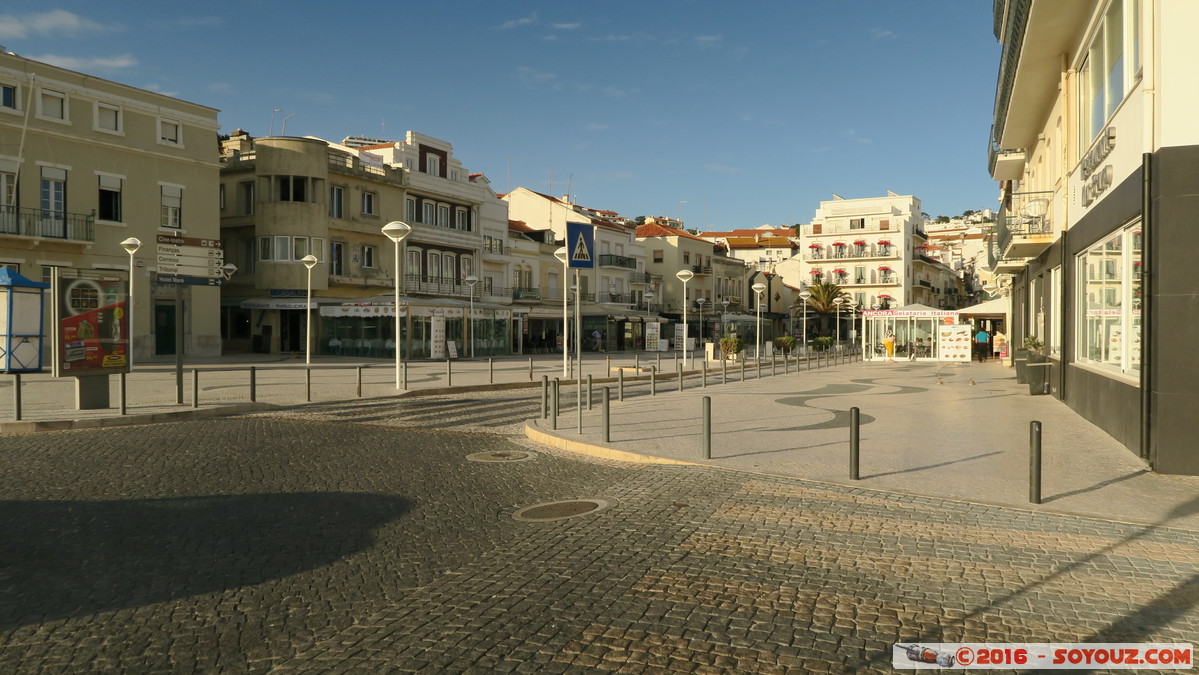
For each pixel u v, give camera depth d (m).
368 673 3.69
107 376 13.95
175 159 34.62
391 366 31.08
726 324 61.19
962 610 4.50
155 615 4.47
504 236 58.72
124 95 32.72
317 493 7.70
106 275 13.50
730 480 8.13
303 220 41.53
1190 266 8.28
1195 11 8.24
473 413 15.02
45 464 9.01
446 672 3.68
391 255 48.03
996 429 12.03
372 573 5.23
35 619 4.41
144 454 9.74
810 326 83.81
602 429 11.87
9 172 28.81
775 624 4.29
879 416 13.88
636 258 75.31
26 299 13.63
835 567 5.28
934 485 7.81
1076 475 8.33
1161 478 8.16
